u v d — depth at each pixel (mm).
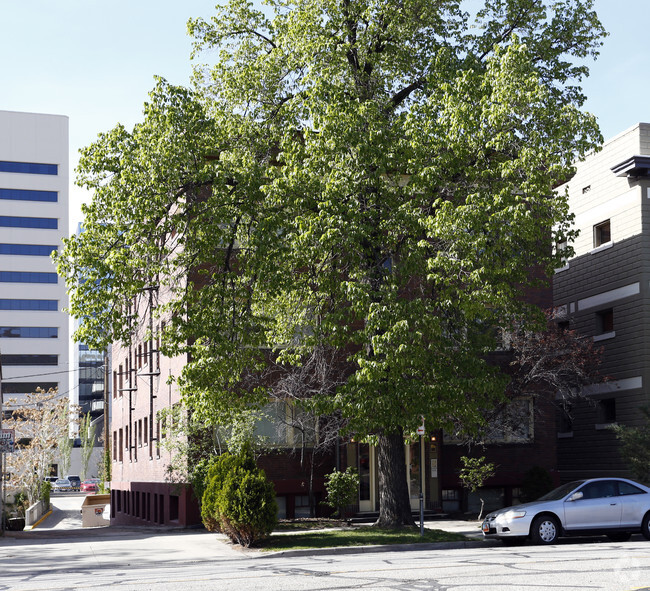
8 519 35969
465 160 20906
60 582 14758
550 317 30875
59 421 64938
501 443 32656
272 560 18422
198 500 28766
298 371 29953
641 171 32969
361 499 30641
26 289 104500
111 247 20938
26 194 105438
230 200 21453
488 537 21297
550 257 22656
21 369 103625
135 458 42406
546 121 20297
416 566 15008
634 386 33031
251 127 23625
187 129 21250
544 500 20078
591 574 12930
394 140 21312
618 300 34250
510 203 19891
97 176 21578
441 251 20359
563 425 38531
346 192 20500
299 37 22938
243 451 22859
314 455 30672
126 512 46281
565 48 24312
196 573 15695
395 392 20672
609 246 35000
